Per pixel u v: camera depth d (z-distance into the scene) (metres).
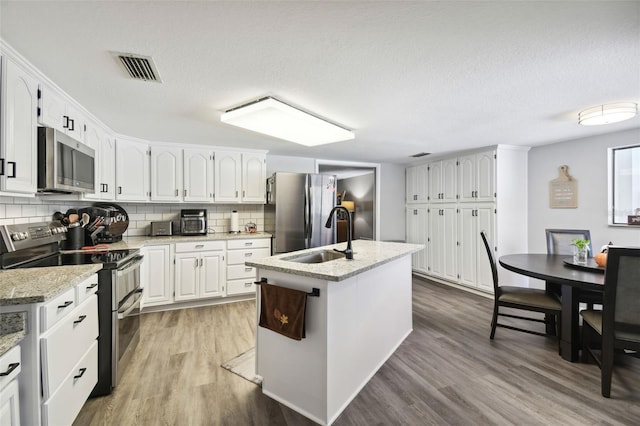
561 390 1.93
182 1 1.16
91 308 1.75
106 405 1.79
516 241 4.02
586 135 3.37
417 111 2.48
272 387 1.89
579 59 1.62
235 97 2.16
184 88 1.99
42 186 1.76
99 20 1.27
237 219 4.25
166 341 2.68
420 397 1.88
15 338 1.11
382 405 1.80
